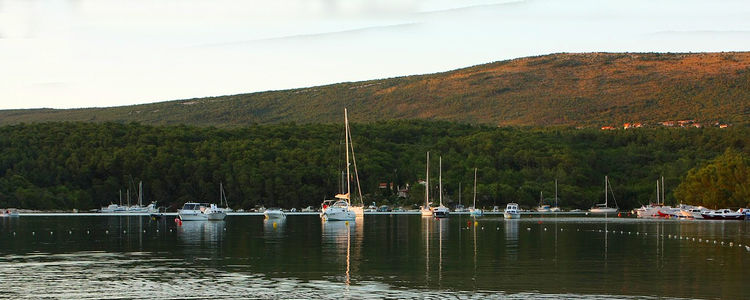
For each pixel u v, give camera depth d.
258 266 61.94
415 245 81.06
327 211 139.88
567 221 144.50
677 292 49.78
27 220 150.12
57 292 50.38
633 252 73.00
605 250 75.06
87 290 51.00
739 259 66.62
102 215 184.88
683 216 163.25
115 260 66.38
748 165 171.12
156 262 64.81
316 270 59.59
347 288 51.53
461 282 53.69
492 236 95.69
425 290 50.75
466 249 76.25
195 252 73.19
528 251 74.12
